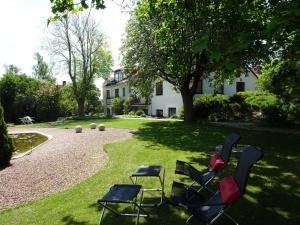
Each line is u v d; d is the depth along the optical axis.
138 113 32.75
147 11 8.18
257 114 19.08
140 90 20.05
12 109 37.59
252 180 6.54
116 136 14.60
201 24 7.62
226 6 6.89
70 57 35.12
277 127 15.74
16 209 5.47
